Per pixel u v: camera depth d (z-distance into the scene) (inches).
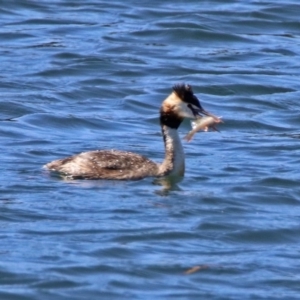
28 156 728.3
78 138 792.3
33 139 780.0
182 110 666.8
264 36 1140.5
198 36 1117.1
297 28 1172.5
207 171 700.0
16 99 882.8
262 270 540.4
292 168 713.0
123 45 1077.1
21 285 512.4
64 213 601.9
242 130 837.2
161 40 1103.0
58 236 569.0
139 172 663.8
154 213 607.5
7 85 925.8
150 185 655.8
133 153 682.2
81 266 533.6
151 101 905.5
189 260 547.8
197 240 575.8
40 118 831.7
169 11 1205.1
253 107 904.9
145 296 505.7
